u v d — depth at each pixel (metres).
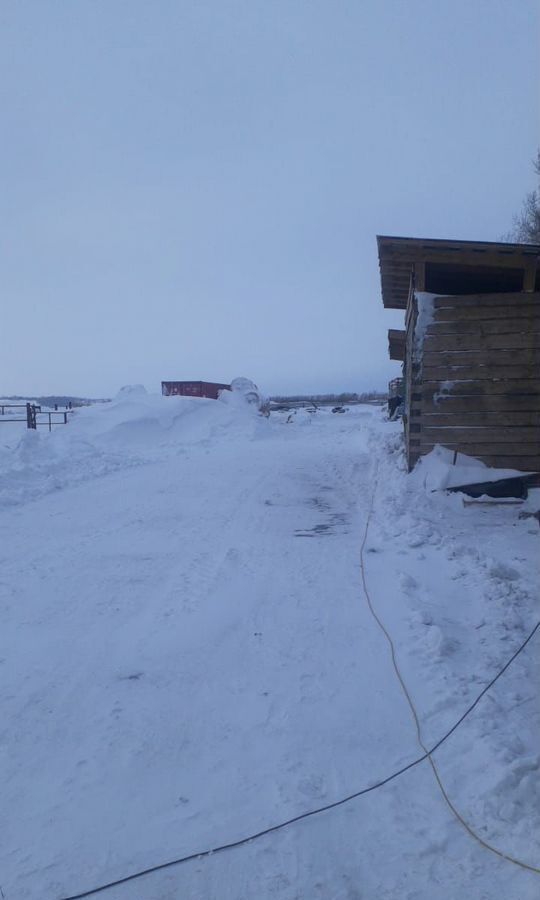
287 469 17.25
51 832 3.63
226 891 3.21
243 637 6.05
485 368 11.12
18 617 6.61
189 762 4.23
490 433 11.12
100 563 8.48
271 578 7.67
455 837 3.51
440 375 11.25
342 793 3.90
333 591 7.15
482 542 8.80
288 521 10.77
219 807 3.80
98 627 6.35
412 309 11.70
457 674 5.20
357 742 4.40
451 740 4.35
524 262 11.03
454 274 13.06
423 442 11.34
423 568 7.75
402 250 11.20
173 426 27.73
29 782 4.05
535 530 9.34
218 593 7.22
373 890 3.20
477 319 11.12
